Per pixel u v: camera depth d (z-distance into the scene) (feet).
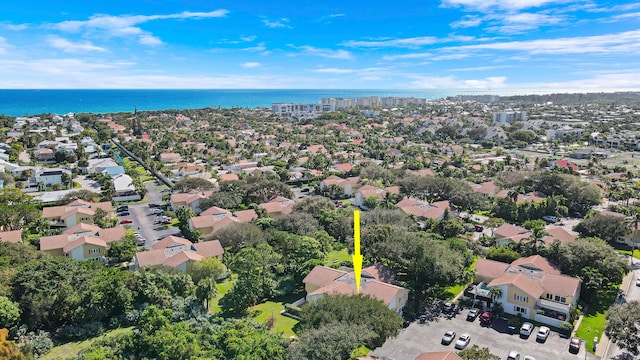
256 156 622.13
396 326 171.73
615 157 646.33
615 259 225.97
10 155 563.07
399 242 237.04
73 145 630.33
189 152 635.66
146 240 310.04
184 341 159.02
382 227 253.85
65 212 338.34
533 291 201.98
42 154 587.27
